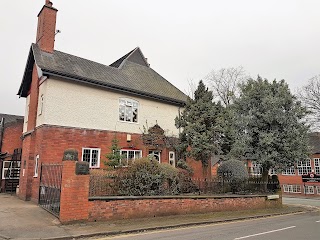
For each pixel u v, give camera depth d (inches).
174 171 554.6
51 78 630.5
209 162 782.5
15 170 862.5
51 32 725.3
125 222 395.5
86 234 320.8
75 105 658.8
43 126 605.0
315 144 1397.6
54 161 604.7
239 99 784.9
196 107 669.3
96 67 798.5
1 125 926.4
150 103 825.5
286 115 708.7
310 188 1371.8
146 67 1029.2
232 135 671.1
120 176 479.8
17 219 387.2
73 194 375.2
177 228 393.4
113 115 727.7
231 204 573.0
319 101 1286.9
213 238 320.5
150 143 775.1
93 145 674.2
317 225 438.6
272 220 503.5
